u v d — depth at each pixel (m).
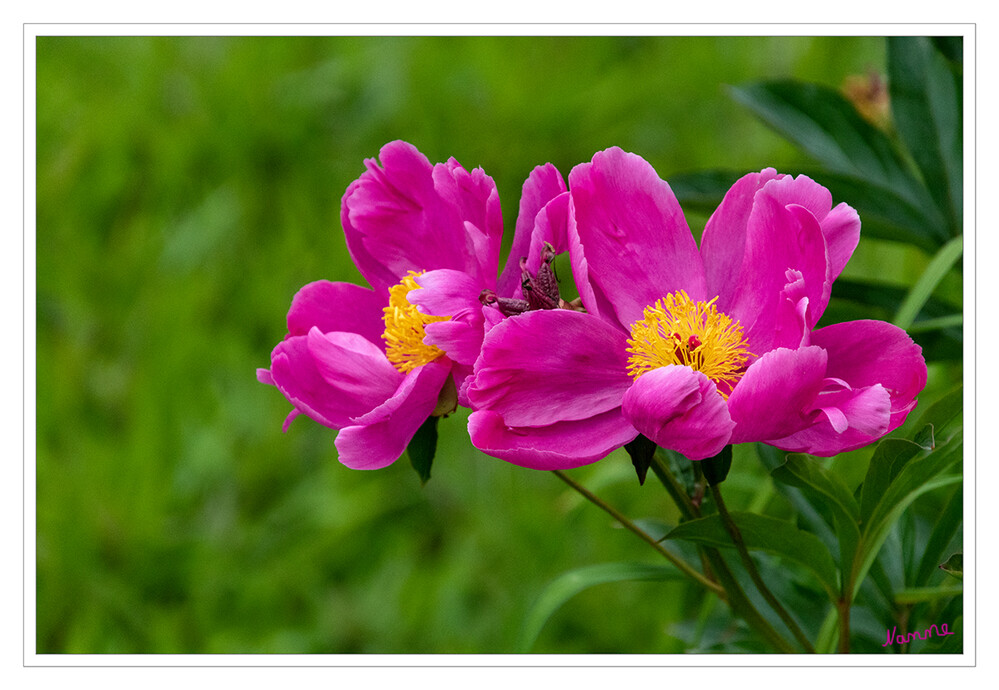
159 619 1.24
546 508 1.27
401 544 1.31
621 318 0.85
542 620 0.91
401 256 0.88
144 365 1.43
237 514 1.35
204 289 1.50
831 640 0.90
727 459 0.82
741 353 0.84
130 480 1.33
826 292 0.81
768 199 0.83
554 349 0.83
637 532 0.87
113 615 1.23
